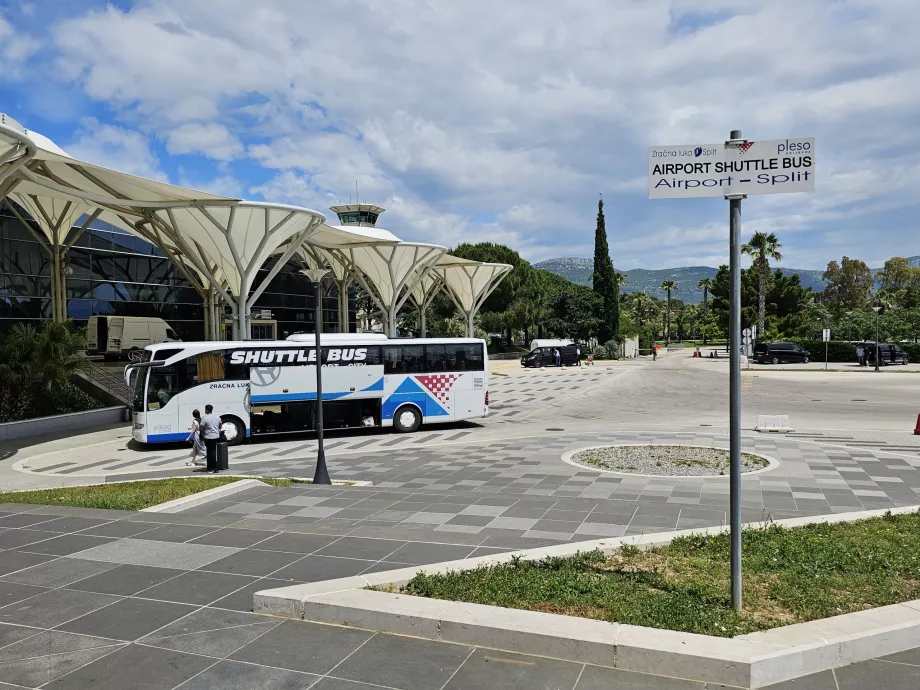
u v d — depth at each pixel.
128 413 26.52
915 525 8.23
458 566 6.50
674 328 143.75
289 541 8.20
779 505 10.49
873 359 53.06
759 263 70.19
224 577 6.77
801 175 5.05
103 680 4.58
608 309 75.81
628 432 20.69
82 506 10.46
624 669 4.61
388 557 7.48
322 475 13.21
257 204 28.39
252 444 20.75
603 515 9.83
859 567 6.44
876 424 21.98
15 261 37.34
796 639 4.69
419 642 5.08
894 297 93.94
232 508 10.55
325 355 21.53
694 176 5.17
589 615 5.27
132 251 44.16
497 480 12.98
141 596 6.24
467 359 23.31
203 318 48.81
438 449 18.31
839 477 12.73
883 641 4.81
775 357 56.75
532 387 39.44
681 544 7.38
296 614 5.59
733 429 5.32
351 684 4.47
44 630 5.46
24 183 27.31
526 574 6.23
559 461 15.11
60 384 24.55
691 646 4.57
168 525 9.12
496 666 4.68
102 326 38.59
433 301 76.25
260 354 20.75
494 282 62.94
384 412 22.36
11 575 6.93
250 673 4.64
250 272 30.69
